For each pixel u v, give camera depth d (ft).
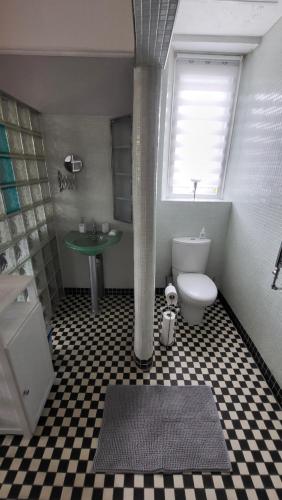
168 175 8.21
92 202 7.60
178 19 5.45
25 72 4.23
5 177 4.99
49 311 7.40
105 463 4.05
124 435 4.46
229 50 6.63
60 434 4.46
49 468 4.00
